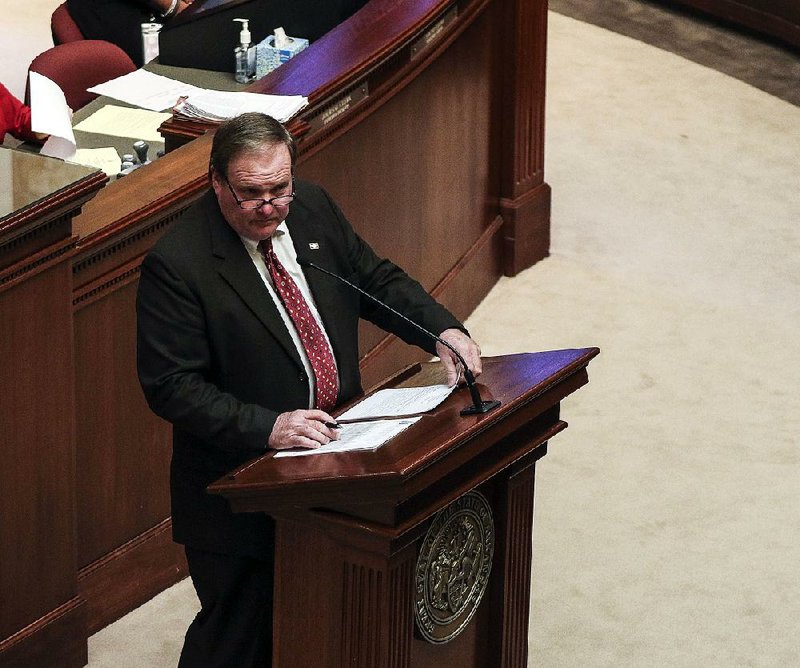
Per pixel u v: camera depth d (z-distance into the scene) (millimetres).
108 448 16438
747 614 17266
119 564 16938
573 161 30734
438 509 11508
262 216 12195
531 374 12320
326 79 18781
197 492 13297
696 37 38094
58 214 13914
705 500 19547
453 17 22078
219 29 22953
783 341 23875
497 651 13438
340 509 11445
